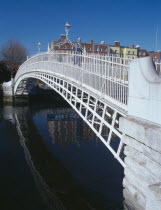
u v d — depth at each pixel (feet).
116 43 191.11
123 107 20.86
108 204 26.58
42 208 26.68
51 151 48.03
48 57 53.11
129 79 18.42
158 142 13.52
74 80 35.29
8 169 38.75
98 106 31.27
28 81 116.06
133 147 17.29
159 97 14.30
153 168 14.71
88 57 30.42
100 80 26.63
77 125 74.23
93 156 44.11
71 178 34.09
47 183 33.12
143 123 15.78
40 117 88.02
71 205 27.30
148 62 16.24
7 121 80.18
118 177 33.99
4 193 30.27
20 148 50.75
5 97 125.29
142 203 16.34
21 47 198.29
